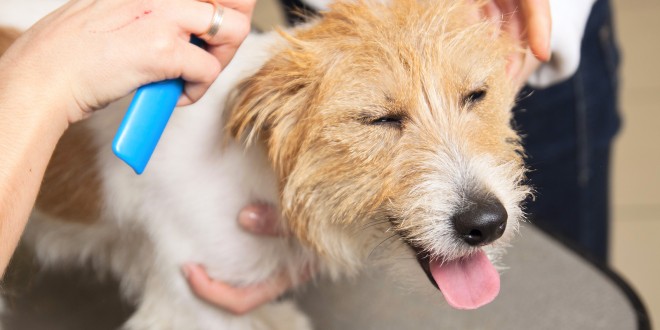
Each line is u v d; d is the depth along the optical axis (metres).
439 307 1.25
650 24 3.43
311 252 1.20
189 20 0.74
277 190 1.11
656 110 2.97
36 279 1.40
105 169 1.21
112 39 0.72
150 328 1.25
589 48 1.69
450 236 0.98
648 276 2.38
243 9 0.81
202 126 1.12
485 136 1.04
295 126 1.06
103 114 1.19
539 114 1.75
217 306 1.22
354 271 1.21
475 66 1.04
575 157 1.81
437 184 0.99
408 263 1.08
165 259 1.19
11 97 0.71
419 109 1.01
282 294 1.35
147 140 0.75
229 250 1.16
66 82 0.72
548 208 1.91
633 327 1.17
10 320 1.30
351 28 1.04
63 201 1.28
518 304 1.24
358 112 1.00
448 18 1.06
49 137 0.73
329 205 1.07
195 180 1.13
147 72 0.73
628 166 2.77
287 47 1.08
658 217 2.58
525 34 1.12
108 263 1.39
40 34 0.74
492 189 0.99
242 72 1.12
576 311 1.22
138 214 1.20
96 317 1.32
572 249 1.35
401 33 1.03
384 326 1.23
